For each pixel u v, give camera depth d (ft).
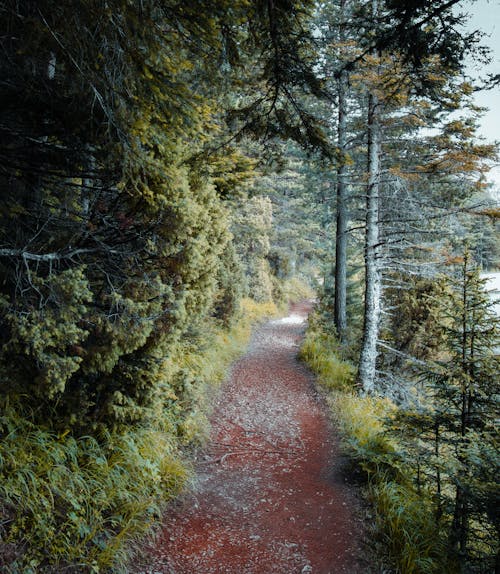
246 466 22.03
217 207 24.16
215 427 26.50
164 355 16.65
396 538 15.79
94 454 14.25
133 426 16.81
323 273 73.46
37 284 11.48
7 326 11.39
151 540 14.26
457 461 15.62
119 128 10.97
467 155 26.30
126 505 14.24
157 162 12.70
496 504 13.55
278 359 47.24
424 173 30.27
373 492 19.26
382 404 31.17
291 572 14.21
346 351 46.44
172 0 10.13
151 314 14.39
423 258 37.65
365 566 14.79
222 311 49.06
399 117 30.07
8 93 11.05
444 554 15.02
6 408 12.02
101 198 14.03
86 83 10.57
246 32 13.02
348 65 13.70
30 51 9.78
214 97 17.33
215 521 16.56
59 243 12.75
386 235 38.75
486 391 16.63
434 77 17.89
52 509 11.94
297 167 67.10
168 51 10.80
